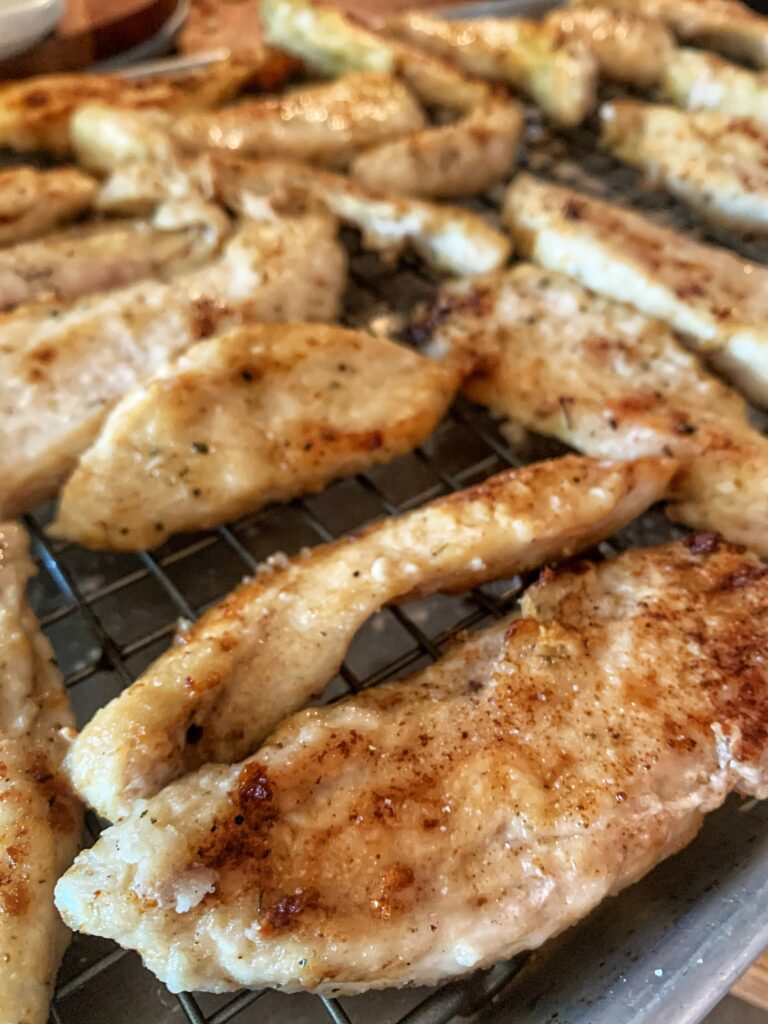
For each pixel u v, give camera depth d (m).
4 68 0.32
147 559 0.20
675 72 0.32
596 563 0.19
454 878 0.14
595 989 0.14
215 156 0.26
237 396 0.20
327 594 0.17
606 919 0.15
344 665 0.19
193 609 0.20
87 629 0.20
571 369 0.22
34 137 0.28
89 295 0.23
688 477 0.20
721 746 0.15
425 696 0.16
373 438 0.20
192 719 0.16
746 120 0.29
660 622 0.17
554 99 0.31
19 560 0.18
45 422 0.20
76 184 0.26
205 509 0.19
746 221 0.28
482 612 0.19
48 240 0.24
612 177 0.31
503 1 0.37
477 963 0.13
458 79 0.31
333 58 0.33
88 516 0.19
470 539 0.17
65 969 0.15
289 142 0.28
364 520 0.22
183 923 0.13
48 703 0.17
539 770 0.15
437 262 0.26
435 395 0.21
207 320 0.22
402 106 0.30
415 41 0.34
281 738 0.15
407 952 0.13
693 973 0.14
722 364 0.24
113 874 0.13
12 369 0.20
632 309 0.24
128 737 0.15
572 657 0.16
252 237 0.24
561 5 0.37
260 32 0.39
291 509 0.22
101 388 0.21
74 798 0.15
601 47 0.32
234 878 0.13
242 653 0.16
